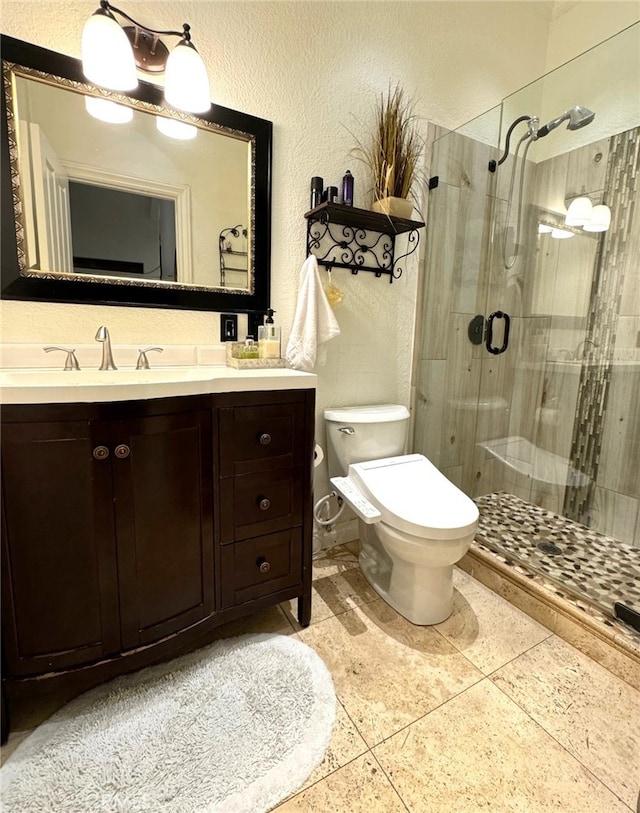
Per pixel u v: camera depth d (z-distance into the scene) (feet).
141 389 3.19
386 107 5.76
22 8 3.67
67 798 2.80
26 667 3.14
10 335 3.95
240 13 4.62
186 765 3.04
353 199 5.48
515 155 6.94
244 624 4.65
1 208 3.75
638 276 5.96
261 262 5.14
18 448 2.88
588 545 5.99
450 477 7.45
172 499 3.54
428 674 3.97
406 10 5.79
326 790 2.92
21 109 3.75
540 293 7.30
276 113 5.00
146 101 4.25
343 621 4.71
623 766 3.13
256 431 3.95
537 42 7.36
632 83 5.82
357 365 6.19
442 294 6.81
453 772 3.06
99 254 4.25
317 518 5.97
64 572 3.15
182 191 4.58
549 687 3.85
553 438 7.20
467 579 5.61
